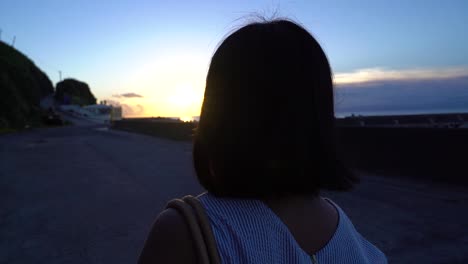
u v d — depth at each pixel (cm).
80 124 7119
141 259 82
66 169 1261
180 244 79
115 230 571
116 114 11150
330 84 99
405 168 917
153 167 1252
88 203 754
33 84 7781
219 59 95
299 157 88
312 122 93
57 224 613
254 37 93
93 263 453
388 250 457
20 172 1211
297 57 93
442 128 832
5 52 7381
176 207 84
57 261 462
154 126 3162
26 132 4153
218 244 79
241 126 88
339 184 95
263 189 86
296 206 92
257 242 81
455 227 525
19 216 669
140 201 757
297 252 84
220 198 87
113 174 1123
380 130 991
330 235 93
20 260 468
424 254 441
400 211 609
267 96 89
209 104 94
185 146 2070
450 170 811
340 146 99
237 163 87
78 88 14375
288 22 100
